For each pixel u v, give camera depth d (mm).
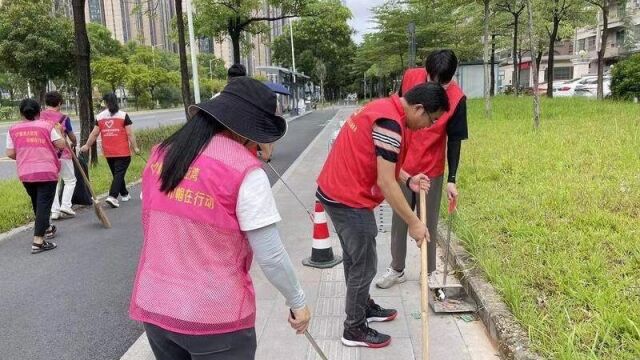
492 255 3990
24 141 5551
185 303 1767
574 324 2930
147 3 15703
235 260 1825
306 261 4812
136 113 44938
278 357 3209
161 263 1812
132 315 1896
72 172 7023
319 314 3781
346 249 3143
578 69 47406
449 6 17703
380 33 28250
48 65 30188
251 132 1835
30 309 4195
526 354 2752
